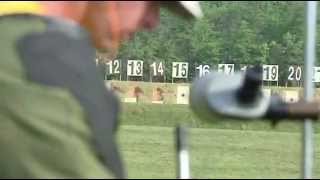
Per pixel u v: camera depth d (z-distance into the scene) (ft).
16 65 11.23
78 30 12.07
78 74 11.35
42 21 11.85
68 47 11.51
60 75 11.19
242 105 12.15
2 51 11.39
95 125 11.22
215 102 12.09
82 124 11.07
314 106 13.17
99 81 11.75
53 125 10.96
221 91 12.16
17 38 11.50
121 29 13.16
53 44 11.43
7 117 11.01
